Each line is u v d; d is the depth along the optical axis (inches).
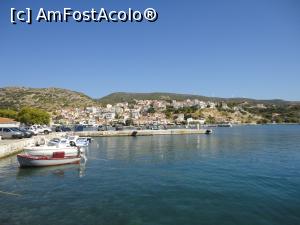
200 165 1489.9
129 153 2068.2
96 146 2657.5
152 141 3334.2
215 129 7504.9
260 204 812.6
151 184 1055.0
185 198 872.9
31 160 1362.0
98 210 768.3
